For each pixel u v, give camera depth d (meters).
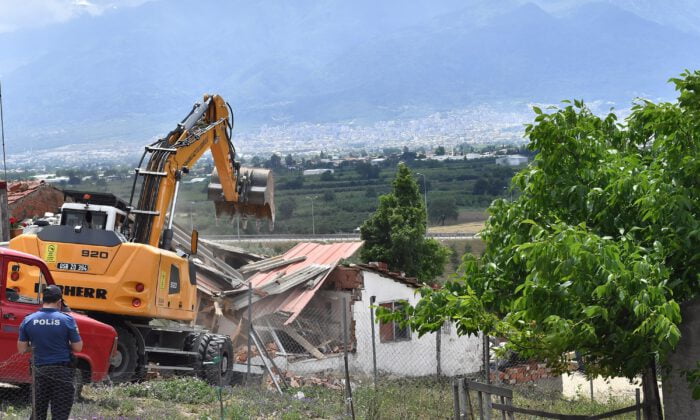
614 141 14.62
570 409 21.11
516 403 21.39
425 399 18.41
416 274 47.62
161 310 18.45
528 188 13.86
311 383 23.08
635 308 10.73
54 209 35.00
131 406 15.08
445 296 13.32
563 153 13.38
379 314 13.92
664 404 12.83
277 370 21.30
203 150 22.77
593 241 11.00
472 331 13.49
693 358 12.33
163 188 19.95
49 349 12.05
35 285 15.93
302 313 29.84
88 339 15.18
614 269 10.87
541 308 11.82
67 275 17.58
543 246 11.21
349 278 30.25
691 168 12.28
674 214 11.90
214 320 28.17
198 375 19.42
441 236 124.50
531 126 13.48
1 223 27.58
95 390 16.28
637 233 12.64
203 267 29.55
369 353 29.69
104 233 17.83
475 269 13.80
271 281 29.28
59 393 12.05
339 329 29.92
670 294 11.99
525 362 27.59
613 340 11.87
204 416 14.76
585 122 13.95
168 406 15.74
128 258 17.86
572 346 11.88
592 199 12.86
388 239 48.56
